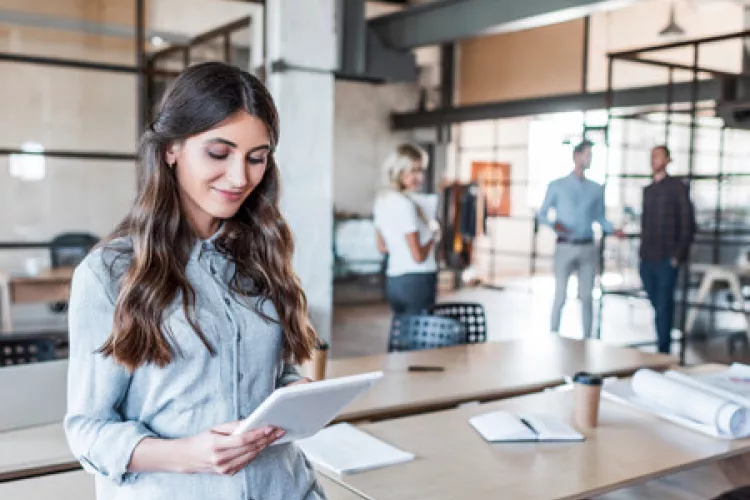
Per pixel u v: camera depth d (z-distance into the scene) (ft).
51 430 7.09
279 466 4.05
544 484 5.71
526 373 9.55
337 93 34.27
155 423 3.75
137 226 3.73
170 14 25.84
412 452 6.38
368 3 32.12
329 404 3.84
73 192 28.55
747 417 6.98
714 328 23.89
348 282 32.14
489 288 36.65
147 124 3.84
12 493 5.53
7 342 9.52
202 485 3.75
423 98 36.96
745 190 27.53
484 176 40.50
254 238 4.21
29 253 27.61
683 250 18.72
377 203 14.35
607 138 19.69
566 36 32.48
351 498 5.41
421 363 9.96
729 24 27.71
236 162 3.71
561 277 19.71
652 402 7.86
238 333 3.89
